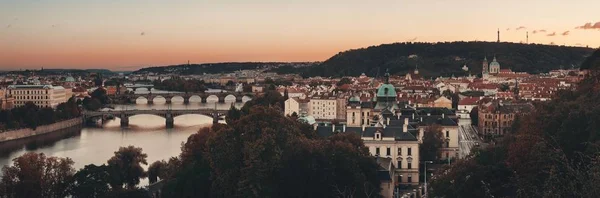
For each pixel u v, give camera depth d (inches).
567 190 4680.1
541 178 7701.8
